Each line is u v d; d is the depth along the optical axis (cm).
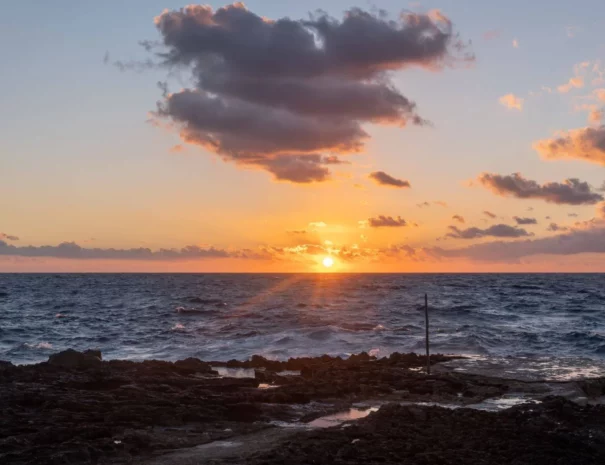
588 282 19162
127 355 3666
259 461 1248
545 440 1456
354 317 6106
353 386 2198
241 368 2912
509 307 7706
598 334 4528
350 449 1332
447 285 16112
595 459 1361
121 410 1708
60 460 1269
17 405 1816
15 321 5950
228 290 13275
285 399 1995
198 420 1702
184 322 5803
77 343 4256
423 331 4675
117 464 1291
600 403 2114
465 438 1460
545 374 2611
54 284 17112
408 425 1571
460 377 2488
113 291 12781
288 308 7500
